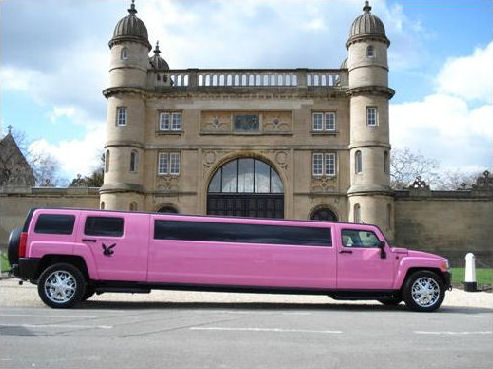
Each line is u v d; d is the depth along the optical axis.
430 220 37.25
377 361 7.55
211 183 37.44
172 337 9.12
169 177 36.94
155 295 17.25
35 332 9.43
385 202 35.00
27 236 13.55
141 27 37.78
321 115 37.34
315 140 36.81
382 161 35.50
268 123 37.34
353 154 35.88
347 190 36.03
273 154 36.78
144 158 37.16
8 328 9.82
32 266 13.35
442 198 37.38
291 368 7.06
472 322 11.78
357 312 13.51
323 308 14.49
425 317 12.59
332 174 36.62
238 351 8.03
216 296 17.27
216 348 8.23
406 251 14.42
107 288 13.61
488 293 19.75
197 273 13.71
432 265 14.23
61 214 13.80
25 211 39.38
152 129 37.44
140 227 13.84
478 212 37.31
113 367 6.98
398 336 9.63
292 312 13.07
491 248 36.94
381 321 11.66
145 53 37.88
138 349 8.06
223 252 13.80
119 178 35.88
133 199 35.91
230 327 10.30
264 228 14.09
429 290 14.05
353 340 9.12
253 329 10.05
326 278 13.94
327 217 36.44
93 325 10.32
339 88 37.06
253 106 37.22
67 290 13.35
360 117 35.84
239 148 36.88
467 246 37.03
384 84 36.19
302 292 13.90
